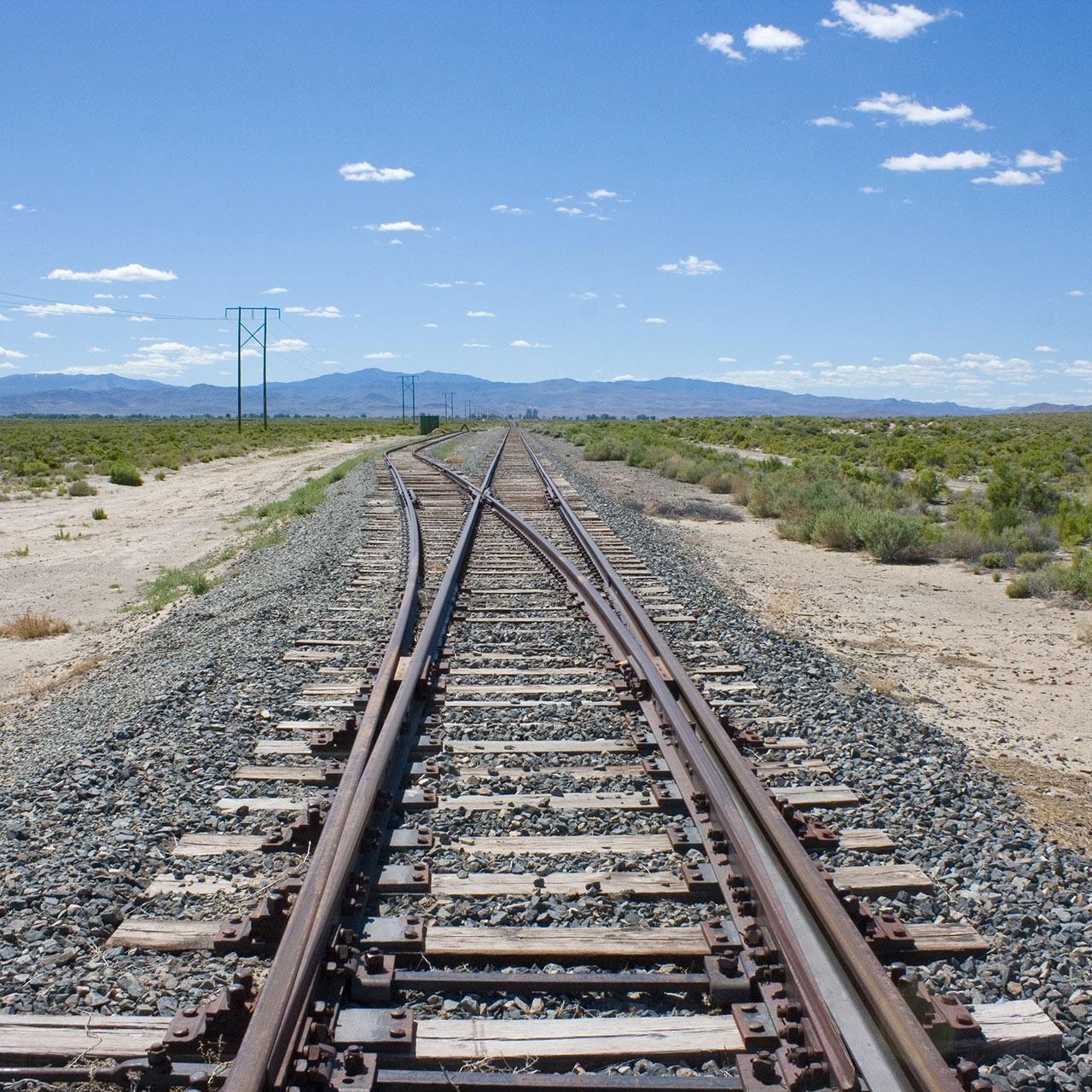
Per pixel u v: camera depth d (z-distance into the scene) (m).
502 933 4.51
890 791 6.53
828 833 5.64
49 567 20.31
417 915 4.73
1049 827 6.36
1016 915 4.88
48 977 4.30
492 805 6.09
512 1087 3.53
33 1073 3.63
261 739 7.42
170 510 29.83
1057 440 60.09
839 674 9.81
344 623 11.28
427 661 8.88
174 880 5.17
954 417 119.00
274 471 44.28
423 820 5.88
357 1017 3.87
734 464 35.25
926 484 29.86
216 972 4.30
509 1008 4.07
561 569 13.59
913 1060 3.29
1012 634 13.23
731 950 4.34
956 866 5.46
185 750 7.17
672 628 11.08
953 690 10.30
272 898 4.53
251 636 10.93
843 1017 3.69
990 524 21.58
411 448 50.94
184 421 145.50
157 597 15.81
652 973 4.22
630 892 4.98
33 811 6.19
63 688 11.32
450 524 19.64
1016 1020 3.95
